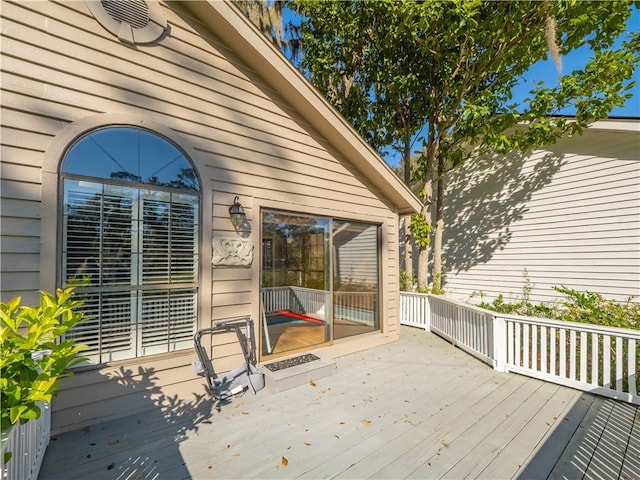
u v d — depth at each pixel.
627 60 5.43
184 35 3.39
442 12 5.82
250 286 3.82
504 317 4.09
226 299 3.59
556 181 6.83
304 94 4.16
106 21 2.91
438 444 2.43
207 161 3.50
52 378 1.45
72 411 2.62
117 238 2.93
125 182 2.98
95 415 2.72
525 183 7.41
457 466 2.17
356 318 5.18
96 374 2.75
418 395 3.33
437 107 7.63
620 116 5.56
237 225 3.71
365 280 5.39
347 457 2.27
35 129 2.54
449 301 5.55
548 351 4.51
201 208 3.43
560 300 6.63
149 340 3.08
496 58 6.32
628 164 5.76
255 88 3.97
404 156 9.04
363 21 7.24
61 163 2.66
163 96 3.22
